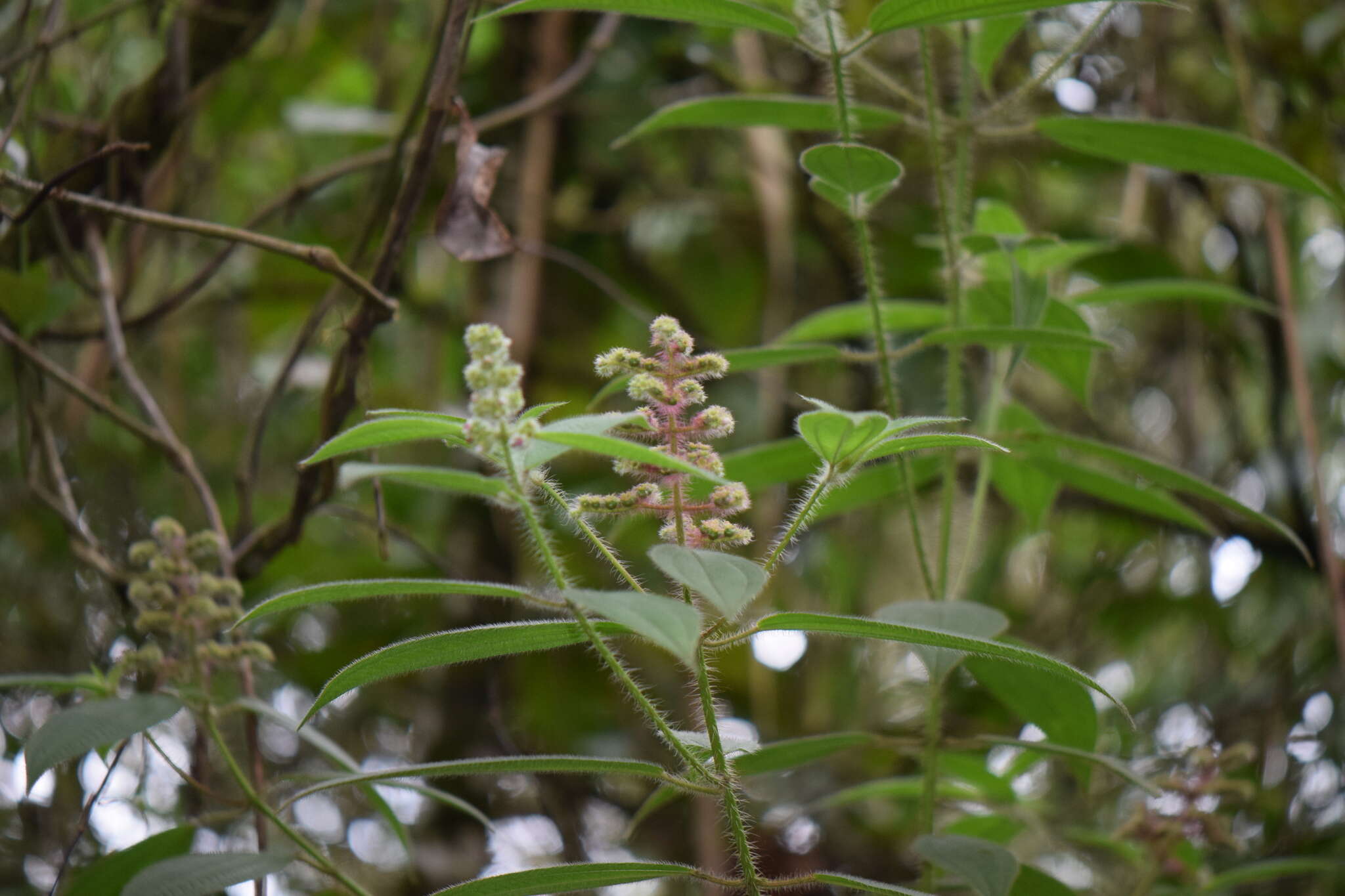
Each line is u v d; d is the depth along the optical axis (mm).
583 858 2420
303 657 2553
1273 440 2471
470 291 2516
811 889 2520
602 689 2562
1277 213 2361
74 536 2242
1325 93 2477
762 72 2535
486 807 2486
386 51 2588
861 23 2479
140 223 2137
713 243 2596
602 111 2561
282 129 2561
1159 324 2582
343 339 2174
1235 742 2449
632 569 2539
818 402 1933
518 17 2549
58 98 2400
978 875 2035
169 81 2254
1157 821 2203
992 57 2186
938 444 1961
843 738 2135
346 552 2572
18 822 2371
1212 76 2537
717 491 1962
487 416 1926
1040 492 2256
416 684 2551
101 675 2105
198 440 2586
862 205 2092
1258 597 2514
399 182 2312
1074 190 2723
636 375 1964
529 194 2488
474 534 2482
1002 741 2125
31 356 2209
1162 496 2188
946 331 2121
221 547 2170
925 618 2068
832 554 2562
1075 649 2564
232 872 2049
